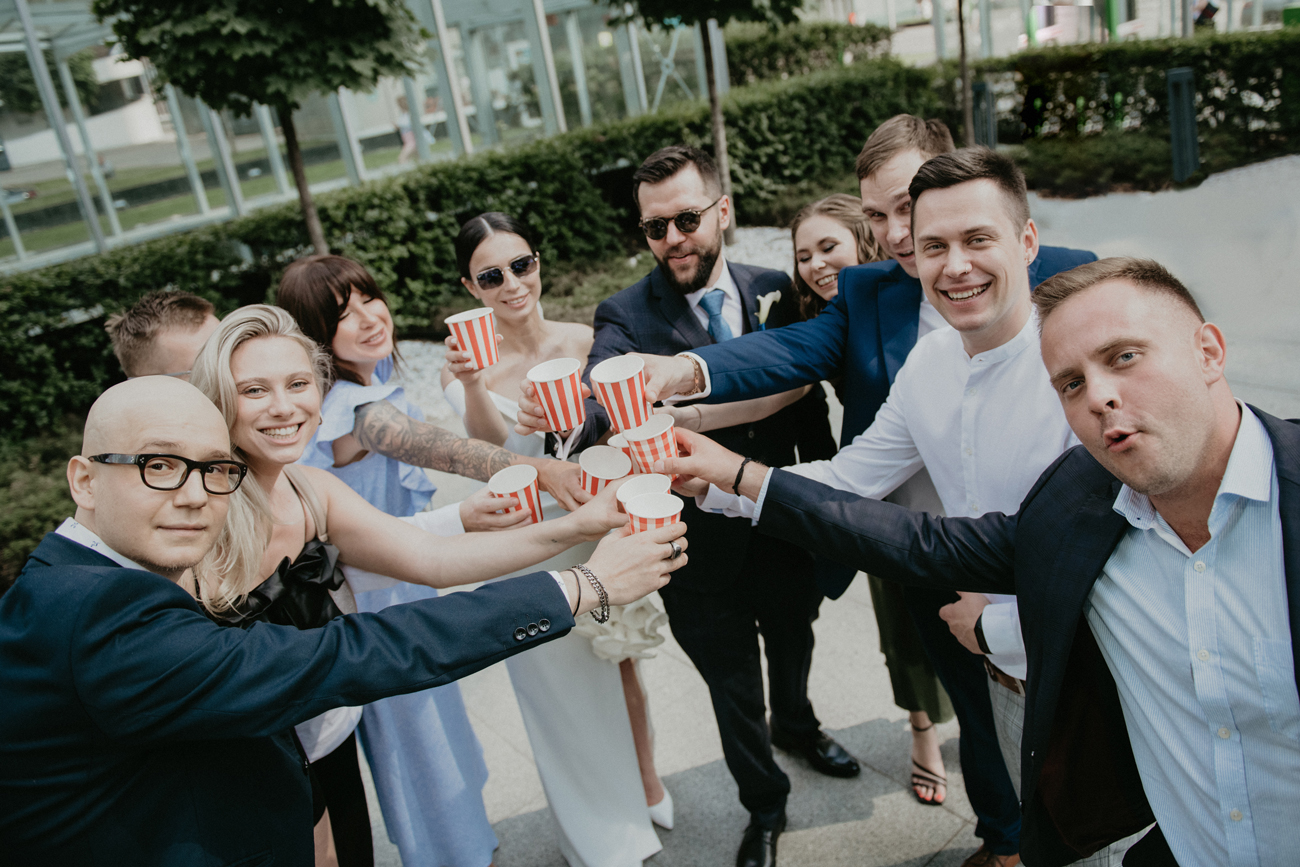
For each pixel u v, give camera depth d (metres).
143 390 1.36
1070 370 1.32
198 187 12.09
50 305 7.69
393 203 9.36
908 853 2.57
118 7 6.66
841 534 1.84
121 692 1.23
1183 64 10.48
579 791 2.57
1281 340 5.23
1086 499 1.47
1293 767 1.30
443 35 12.74
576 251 10.64
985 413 1.92
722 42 14.72
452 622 1.47
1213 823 1.40
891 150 2.25
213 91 6.90
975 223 1.73
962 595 2.02
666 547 1.71
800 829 2.71
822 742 2.92
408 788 2.42
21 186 10.42
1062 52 11.60
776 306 2.75
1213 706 1.33
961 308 1.80
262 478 1.89
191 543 1.38
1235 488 1.25
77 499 1.36
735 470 1.97
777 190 12.05
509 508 2.07
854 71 13.16
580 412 2.15
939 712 2.66
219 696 1.28
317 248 8.40
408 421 2.38
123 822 1.29
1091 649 1.53
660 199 2.50
